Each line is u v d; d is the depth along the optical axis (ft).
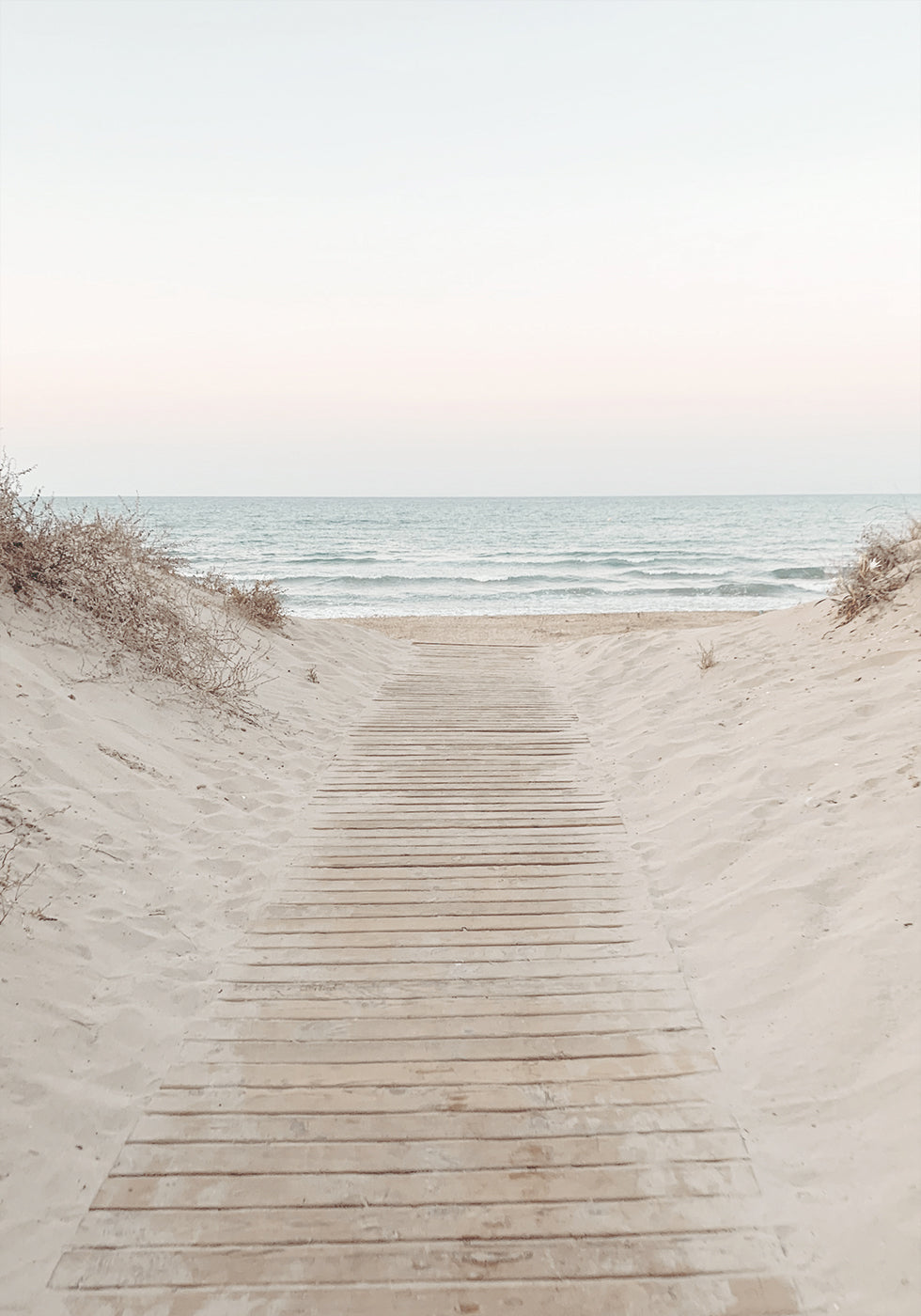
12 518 25.72
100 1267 8.89
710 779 21.70
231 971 14.33
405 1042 12.50
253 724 27.14
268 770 24.16
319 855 18.93
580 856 18.84
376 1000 13.51
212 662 29.19
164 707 24.91
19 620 24.25
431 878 17.80
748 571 120.67
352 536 215.72
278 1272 8.87
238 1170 10.14
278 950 14.97
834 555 145.89
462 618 67.97
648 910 16.38
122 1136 10.68
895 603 30.78
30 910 14.16
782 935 14.28
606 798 22.62
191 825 19.07
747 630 36.91
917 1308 8.11
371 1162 10.27
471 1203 9.70
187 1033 12.69
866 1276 8.61
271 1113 11.07
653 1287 8.69
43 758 18.60
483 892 17.17
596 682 35.96
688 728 26.18
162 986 13.61
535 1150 10.44
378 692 36.17
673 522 279.90
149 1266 8.91
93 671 24.25
